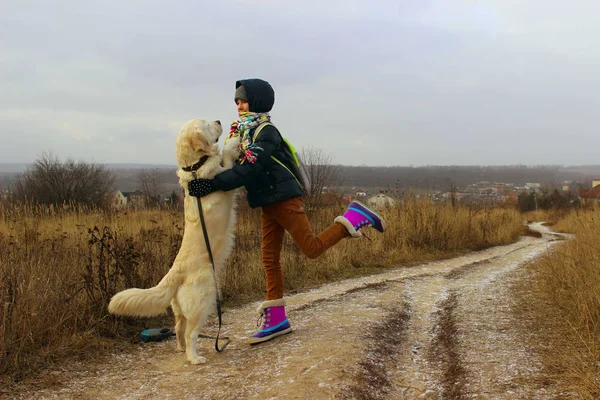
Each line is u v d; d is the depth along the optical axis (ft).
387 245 31.27
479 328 13.70
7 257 15.25
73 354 12.22
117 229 23.25
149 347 13.30
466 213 41.96
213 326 15.44
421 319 15.76
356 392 9.18
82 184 79.05
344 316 15.25
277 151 12.34
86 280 14.76
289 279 22.56
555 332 12.61
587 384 8.57
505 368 10.33
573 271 16.81
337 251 27.07
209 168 11.62
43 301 13.06
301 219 12.25
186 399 9.47
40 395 9.86
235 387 9.82
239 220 27.91
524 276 22.62
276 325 13.10
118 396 9.79
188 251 11.80
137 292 11.28
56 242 19.98
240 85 12.78
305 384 9.33
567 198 118.52
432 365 11.42
